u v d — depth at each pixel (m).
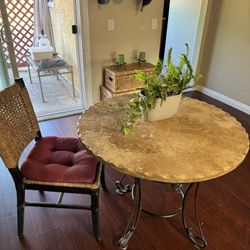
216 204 1.77
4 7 2.16
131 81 2.77
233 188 1.93
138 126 1.31
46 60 3.19
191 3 3.44
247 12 2.82
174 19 3.83
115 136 1.22
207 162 1.05
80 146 1.57
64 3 2.84
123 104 1.56
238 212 1.70
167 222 1.61
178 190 1.86
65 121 2.84
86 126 1.31
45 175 1.31
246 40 2.92
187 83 1.30
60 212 1.67
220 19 3.19
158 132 1.26
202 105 1.58
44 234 1.51
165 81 1.27
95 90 3.04
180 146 1.15
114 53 2.90
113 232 1.54
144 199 1.80
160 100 1.27
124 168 1.01
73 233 1.52
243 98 3.16
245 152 1.12
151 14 2.89
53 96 3.46
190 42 3.65
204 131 1.28
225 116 1.44
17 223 1.54
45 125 2.74
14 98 1.41
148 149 1.13
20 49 3.85
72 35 2.94
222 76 3.38
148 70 2.80
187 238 1.51
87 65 2.82
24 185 1.32
